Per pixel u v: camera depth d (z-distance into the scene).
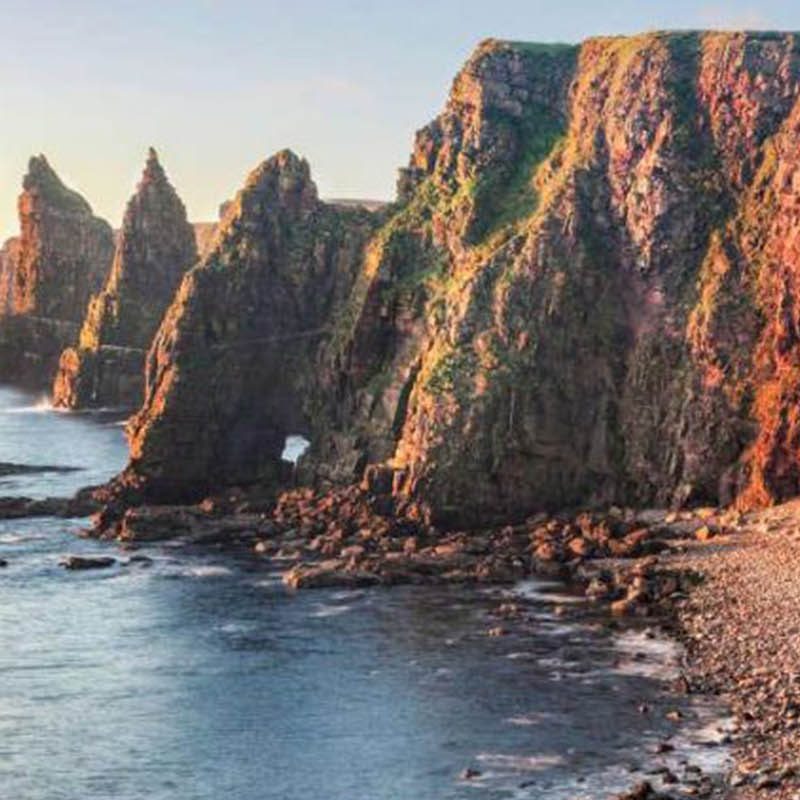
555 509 148.25
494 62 180.75
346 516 145.12
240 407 172.88
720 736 77.56
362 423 162.75
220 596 118.56
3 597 119.06
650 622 105.25
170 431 165.88
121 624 109.44
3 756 79.25
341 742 80.50
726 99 160.25
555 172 169.25
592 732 79.75
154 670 96.38
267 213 181.88
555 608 111.00
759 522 133.12
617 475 151.25
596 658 95.50
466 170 175.25
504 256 159.12
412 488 144.50
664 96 162.38
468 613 110.56
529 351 152.25
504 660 96.00
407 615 110.38
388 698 88.38
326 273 181.62
